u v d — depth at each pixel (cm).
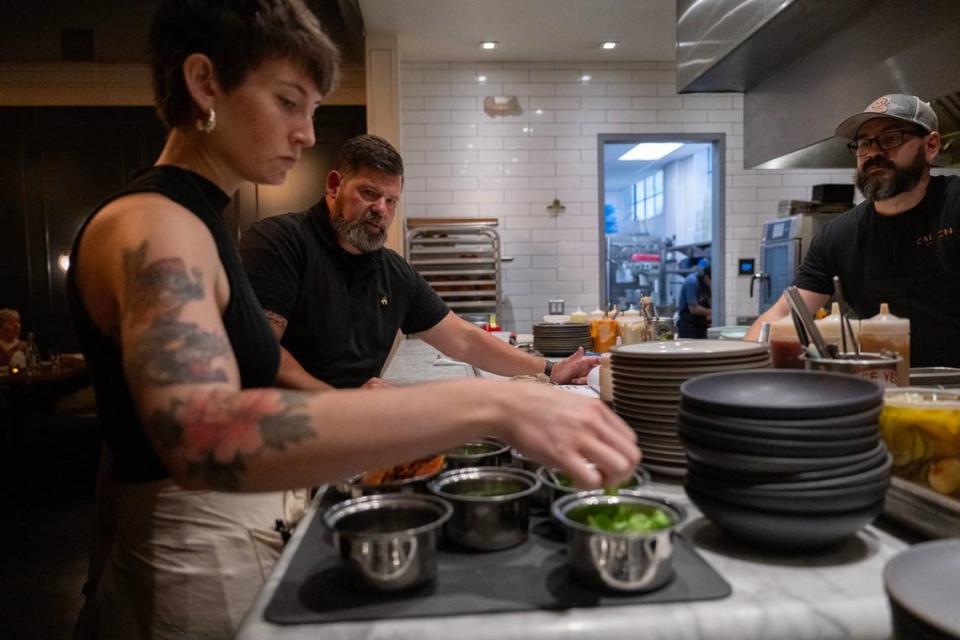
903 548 81
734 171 538
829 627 65
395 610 68
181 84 90
